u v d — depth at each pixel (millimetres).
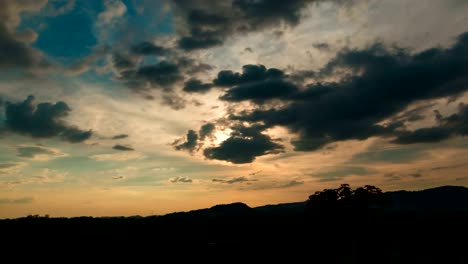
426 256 38438
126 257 48156
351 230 54156
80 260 46531
